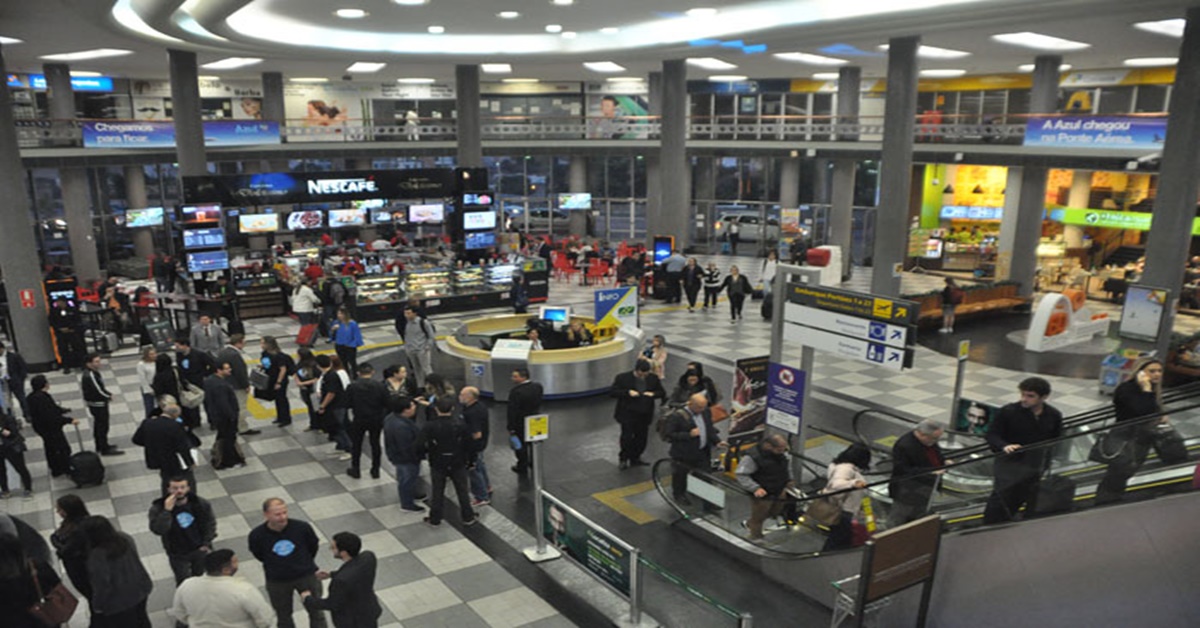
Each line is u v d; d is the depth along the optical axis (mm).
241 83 34094
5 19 16656
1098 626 6184
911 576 6340
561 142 30828
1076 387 15078
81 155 24281
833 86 33562
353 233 32875
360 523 9281
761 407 10852
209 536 7188
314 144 29203
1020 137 20969
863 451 9414
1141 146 17844
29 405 10398
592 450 11758
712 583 8086
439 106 37500
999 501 6777
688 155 29094
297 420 12906
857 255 32344
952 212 31266
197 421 12219
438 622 7309
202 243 21234
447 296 21750
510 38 22484
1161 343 14961
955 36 18500
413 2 16156
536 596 7773
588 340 15508
